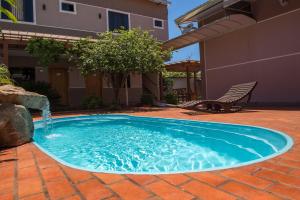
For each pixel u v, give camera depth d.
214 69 15.07
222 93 14.64
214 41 14.98
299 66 10.80
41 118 10.12
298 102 10.87
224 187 2.41
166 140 6.35
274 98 11.87
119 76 14.37
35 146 4.89
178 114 10.34
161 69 14.40
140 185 2.55
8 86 5.91
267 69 12.13
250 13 12.69
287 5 11.12
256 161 3.17
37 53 12.94
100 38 15.51
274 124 6.19
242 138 5.98
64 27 15.70
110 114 11.41
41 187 2.61
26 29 14.36
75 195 2.38
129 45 13.27
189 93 19.86
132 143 6.11
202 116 9.03
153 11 19.97
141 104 16.92
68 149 5.57
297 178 2.57
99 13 17.14
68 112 12.78
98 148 5.64
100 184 2.62
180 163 4.27
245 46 13.12
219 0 12.52
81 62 14.09
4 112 4.93
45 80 15.25
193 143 5.85
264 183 2.46
